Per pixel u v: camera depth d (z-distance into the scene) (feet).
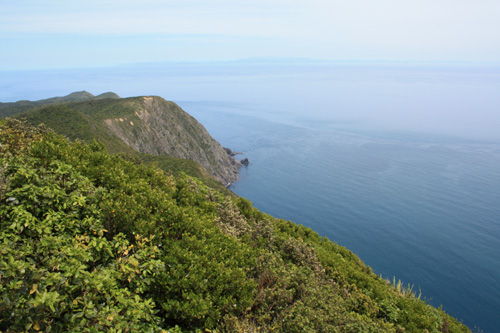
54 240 25.11
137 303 24.56
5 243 23.30
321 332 32.30
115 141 322.96
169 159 302.66
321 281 46.39
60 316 21.07
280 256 49.08
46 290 20.45
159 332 25.79
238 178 576.61
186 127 554.87
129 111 444.14
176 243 34.91
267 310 34.09
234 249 39.99
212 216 50.78
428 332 49.16
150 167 54.39
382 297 53.42
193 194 55.47
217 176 537.65
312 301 36.86
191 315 28.07
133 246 31.22
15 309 18.76
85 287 23.02
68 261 23.61
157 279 29.58
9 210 27.32
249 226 56.59
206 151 563.48
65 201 31.09
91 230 31.40
